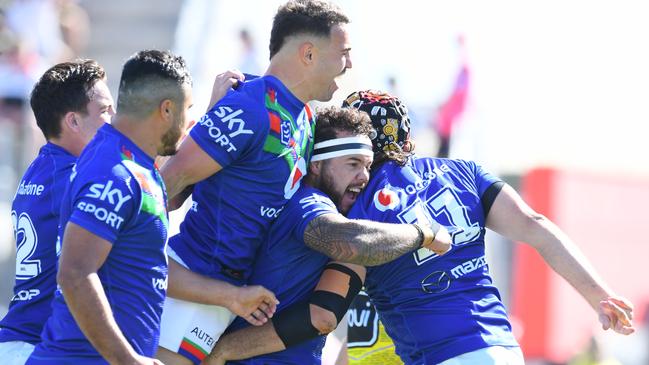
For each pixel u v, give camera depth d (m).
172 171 14.45
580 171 37.66
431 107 45.12
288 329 14.95
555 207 36.91
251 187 14.77
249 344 15.04
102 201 12.85
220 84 15.33
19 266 15.41
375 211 15.27
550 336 35.97
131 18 55.97
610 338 37.62
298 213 14.87
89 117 15.58
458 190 15.78
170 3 56.50
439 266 15.28
